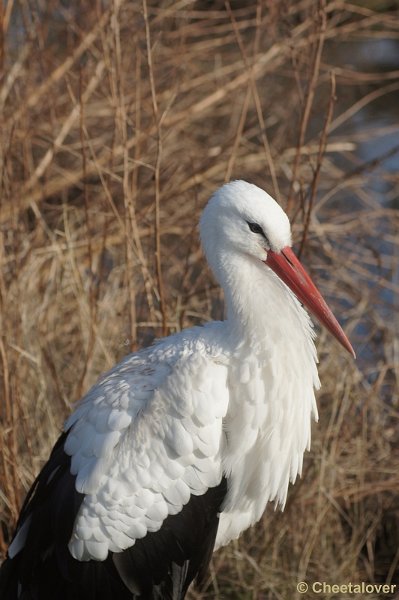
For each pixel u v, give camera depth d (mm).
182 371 7113
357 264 13133
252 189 7457
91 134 12914
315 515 9523
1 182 10492
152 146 12547
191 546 7254
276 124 15258
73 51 12734
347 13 16594
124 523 6949
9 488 8891
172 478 7031
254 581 9375
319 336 11023
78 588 7012
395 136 16344
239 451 7316
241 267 7410
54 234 11648
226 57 15328
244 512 7766
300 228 11477
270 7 13188
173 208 12680
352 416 10344
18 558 7254
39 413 9758
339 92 17016
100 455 6953
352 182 13203
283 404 7402
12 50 13664
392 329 11898
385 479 10328
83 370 10008
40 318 10320
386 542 10180
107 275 11742
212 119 14523
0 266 9648
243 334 7285
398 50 18094
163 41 14414
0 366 9391
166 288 11453
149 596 7203
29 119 12422
